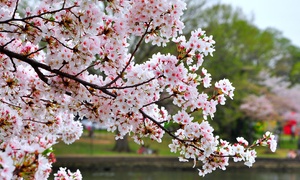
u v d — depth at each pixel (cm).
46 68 353
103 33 356
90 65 381
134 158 2609
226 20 3238
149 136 407
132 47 2495
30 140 434
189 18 2784
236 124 3522
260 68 3684
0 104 383
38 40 345
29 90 405
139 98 358
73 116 472
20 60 380
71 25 330
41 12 346
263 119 3497
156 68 363
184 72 357
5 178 259
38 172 285
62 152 2622
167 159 2677
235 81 3034
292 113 3844
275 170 2966
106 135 3694
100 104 388
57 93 366
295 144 4300
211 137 374
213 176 2508
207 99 382
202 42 353
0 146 352
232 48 3191
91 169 2469
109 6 338
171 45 2109
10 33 350
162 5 342
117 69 380
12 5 362
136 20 352
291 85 4781
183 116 375
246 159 384
